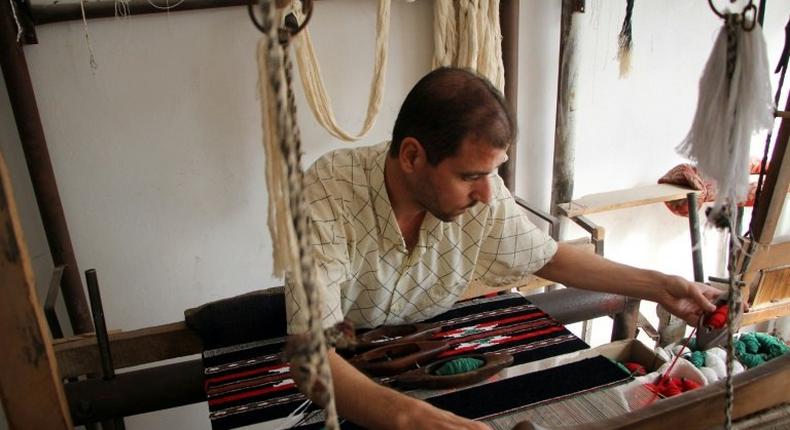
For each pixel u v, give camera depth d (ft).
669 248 8.73
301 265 1.38
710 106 1.91
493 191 3.73
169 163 6.11
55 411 2.29
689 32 7.41
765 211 5.29
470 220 3.69
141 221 6.25
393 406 2.69
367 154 3.52
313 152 6.54
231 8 5.73
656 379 4.12
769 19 7.74
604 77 7.25
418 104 2.90
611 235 8.35
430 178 3.02
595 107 7.38
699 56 7.57
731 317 2.12
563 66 6.62
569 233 8.00
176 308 6.75
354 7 6.12
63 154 5.75
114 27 5.47
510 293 5.12
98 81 5.60
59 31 5.33
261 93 1.34
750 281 5.86
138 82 5.72
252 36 5.88
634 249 8.57
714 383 2.53
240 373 4.09
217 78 5.93
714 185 1.95
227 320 4.36
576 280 3.97
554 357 4.17
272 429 3.59
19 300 2.10
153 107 5.85
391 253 3.62
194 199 6.33
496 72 6.23
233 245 6.68
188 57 5.78
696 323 3.75
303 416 3.67
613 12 6.94
